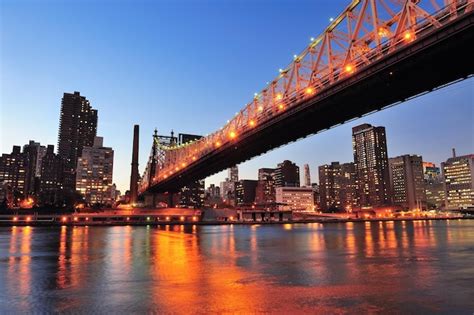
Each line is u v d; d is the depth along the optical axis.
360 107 55.25
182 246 45.41
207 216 182.25
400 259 31.02
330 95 52.12
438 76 44.34
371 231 91.31
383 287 18.91
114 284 19.86
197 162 106.69
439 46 38.44
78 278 21.81
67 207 171.25
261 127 70.31
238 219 183.75
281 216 195.38
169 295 17.12
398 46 41.97
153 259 31.47
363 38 46.72
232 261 30.11
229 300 16.12
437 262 28.89
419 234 74.69
